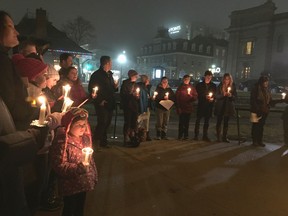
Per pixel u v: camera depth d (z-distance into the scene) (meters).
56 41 28.02
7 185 1.90
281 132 10.42
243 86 41.47
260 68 50.91
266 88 7.77
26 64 2.78
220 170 5.71
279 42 48.91
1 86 2.05
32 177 2.53
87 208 3.91
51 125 2.96
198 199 4.35
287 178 5.39
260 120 7.75
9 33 2.22
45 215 3.66
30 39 3.59
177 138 8.54
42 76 2.90
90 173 3.13
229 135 9.52
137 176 5.19
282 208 4.16
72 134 2.99
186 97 8.03
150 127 10.38
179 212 3.91
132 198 4.28
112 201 4.15
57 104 3.85
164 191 4.59
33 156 1.98
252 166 6.05
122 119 11.73
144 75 7.91
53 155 2.92
